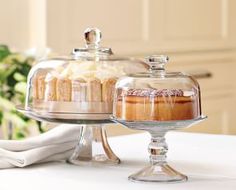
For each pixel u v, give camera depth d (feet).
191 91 5.01
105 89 5.46
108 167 5.57
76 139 5.89
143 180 5.00
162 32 13.93
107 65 5.66
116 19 12.82
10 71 9.51
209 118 15.21
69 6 11.86
